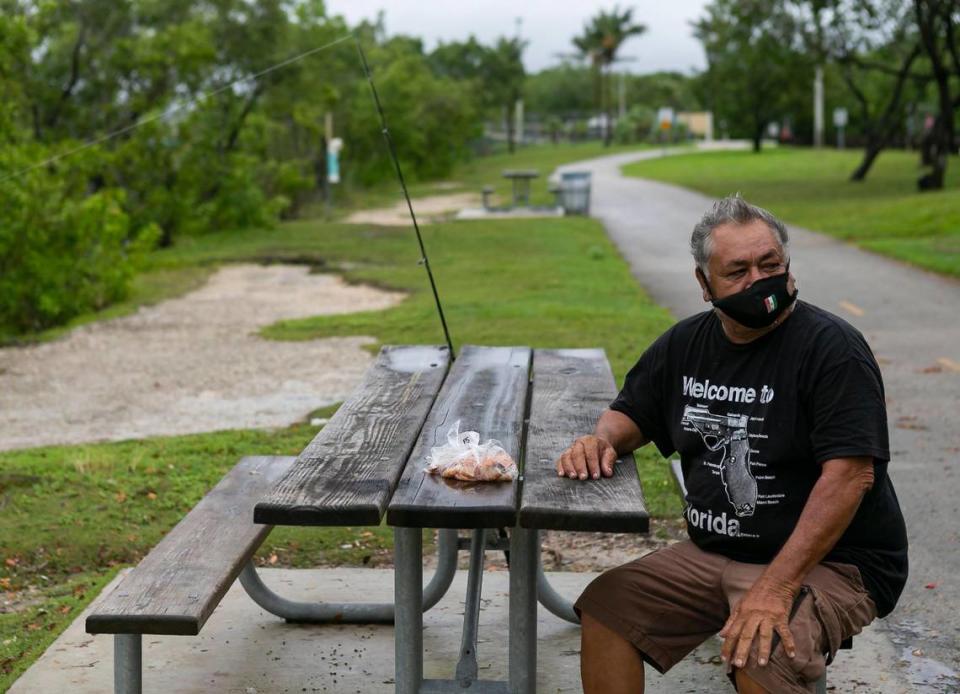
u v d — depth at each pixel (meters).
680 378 3.10
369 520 2.81
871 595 2.90
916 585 4.59
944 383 8.77
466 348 5.05
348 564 5.00
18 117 25.53
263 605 4.24
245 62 29.69
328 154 31.09
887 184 36.06
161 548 3.46
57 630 4.22
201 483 6.16
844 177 41.19
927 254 17.77
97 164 17.56
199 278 18.12
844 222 24.17
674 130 88.56
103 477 6.29
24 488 6.05
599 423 3.29
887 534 2.96
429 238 23.33
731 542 2.97
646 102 110.44
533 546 3.18
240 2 29.72
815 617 2.75
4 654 4.06
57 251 14.30
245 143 28.97
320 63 36.56
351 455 3.29
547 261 18.59
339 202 37.72
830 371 2.83
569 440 3.48
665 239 22.73
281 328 12.50
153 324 13.31
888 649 3.96
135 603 3.02
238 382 9.70
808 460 2.89
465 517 2.80
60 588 4.74
